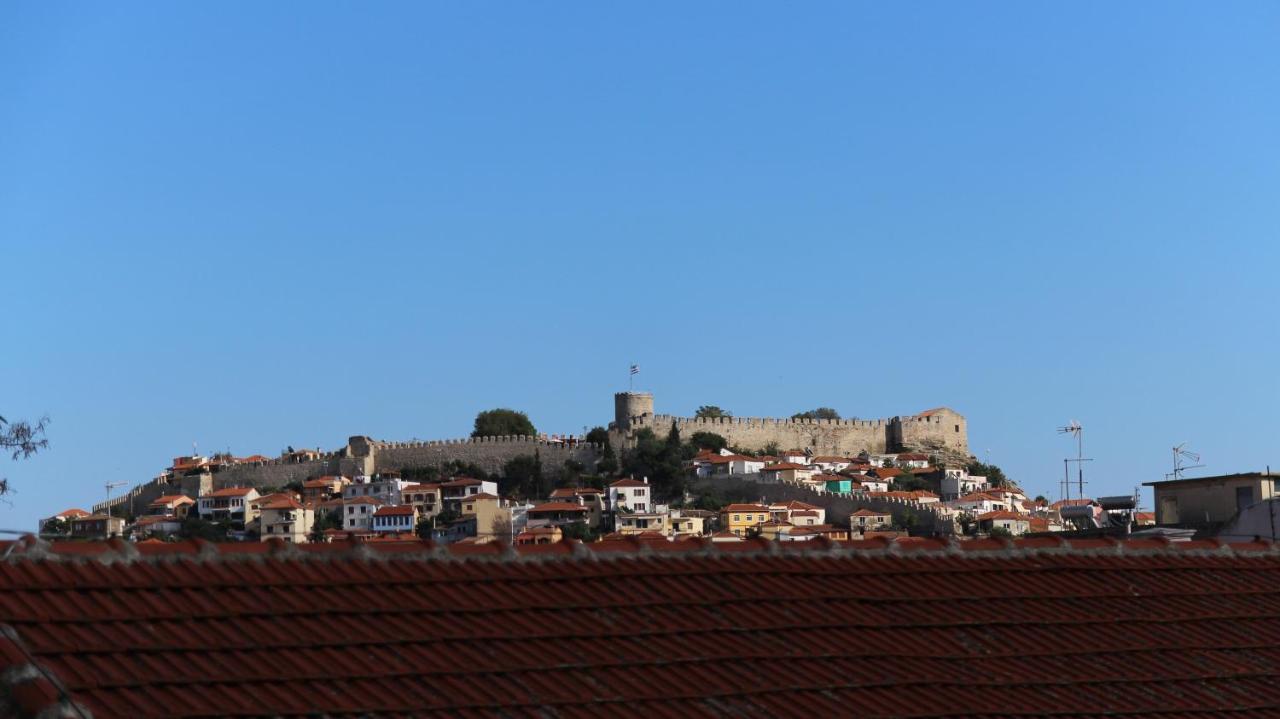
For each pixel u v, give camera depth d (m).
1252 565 23.44
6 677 14.65
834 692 17.86
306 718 15.41
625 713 16.64
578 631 17.98
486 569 18.97
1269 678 20.30
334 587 17.77
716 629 18.62
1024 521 183.12
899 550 21.69
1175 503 43.97
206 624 16.52
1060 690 19.02
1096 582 22.00
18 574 16.44
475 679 16.70
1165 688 19.59
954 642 19.59
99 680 15.09
